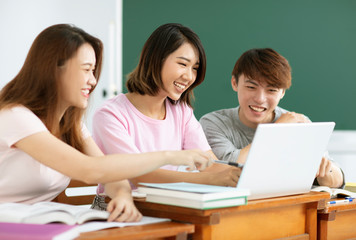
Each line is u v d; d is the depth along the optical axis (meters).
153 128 1.77
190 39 1.68
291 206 1.49
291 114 2.03
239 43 4.01
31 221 1.13
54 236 0.96
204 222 1.23
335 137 4.14
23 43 3.95
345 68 4.19
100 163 1.23
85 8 4.07
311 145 1.47
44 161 1.27
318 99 4.13
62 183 1.53
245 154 1.96
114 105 1.73
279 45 4.07
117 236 1.08
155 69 1.67
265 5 4.04
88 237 1.06
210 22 3.96
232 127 2.10
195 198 1.21
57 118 1.42
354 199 1.73
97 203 1.62
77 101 1.35
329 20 4.14
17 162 1.39
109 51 4.06
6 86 1.38
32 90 1.34
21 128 1.29
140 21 3.90
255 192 1.37
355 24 4.19
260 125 1.27
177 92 1.71
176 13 3.93
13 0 3.90
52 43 1.31
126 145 1.63
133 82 1.77
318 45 4.13
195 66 1.71
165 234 1.16
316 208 1.53
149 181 1.58
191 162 1.28
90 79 1.36
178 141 1.86
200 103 3.94
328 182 1.86
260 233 1.40
